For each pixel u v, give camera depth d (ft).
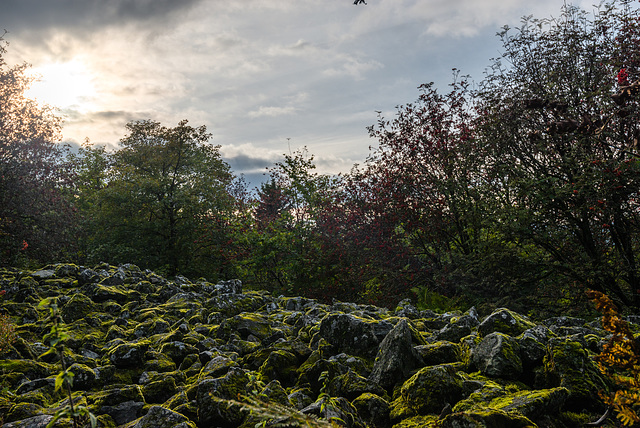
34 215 61.52
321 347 21.52
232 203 84.53
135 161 87.20
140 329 27.48
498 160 48.83
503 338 18.08
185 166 87.15
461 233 53.72
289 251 63.05
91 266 76.33
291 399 16.39
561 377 15.88
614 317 10.44
